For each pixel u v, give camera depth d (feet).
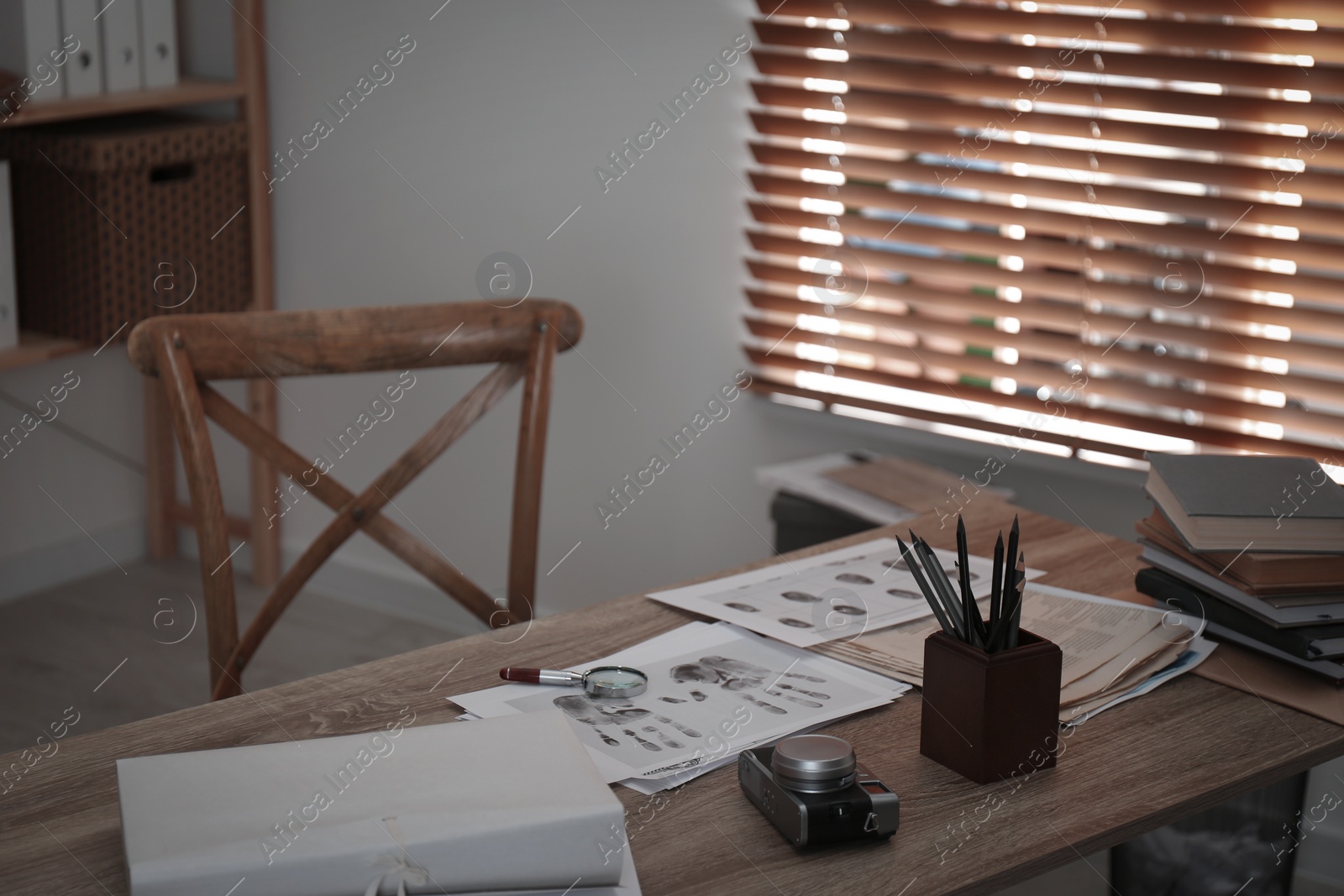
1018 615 3.05
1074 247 6.32
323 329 4.71
